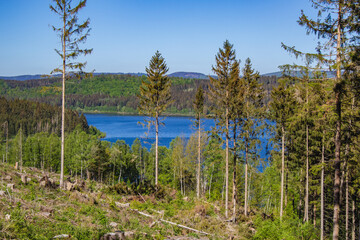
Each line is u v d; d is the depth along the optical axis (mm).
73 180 21953
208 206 22891
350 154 16234
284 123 23156
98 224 11430
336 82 11078
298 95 21562
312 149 22344
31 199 12297
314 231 20266
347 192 20656
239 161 24734
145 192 21406
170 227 14461
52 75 18406
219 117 23344
